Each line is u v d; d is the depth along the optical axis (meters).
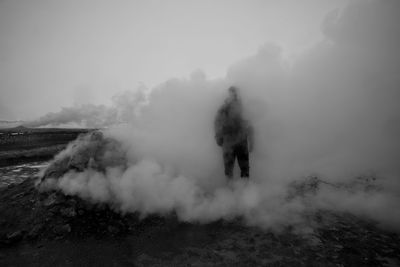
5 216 3.27
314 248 2.51
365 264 2.25
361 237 2.67
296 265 2.28
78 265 2.38
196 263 2.36
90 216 3.17
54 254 2.57
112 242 2.77
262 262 2.34
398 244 2.53
